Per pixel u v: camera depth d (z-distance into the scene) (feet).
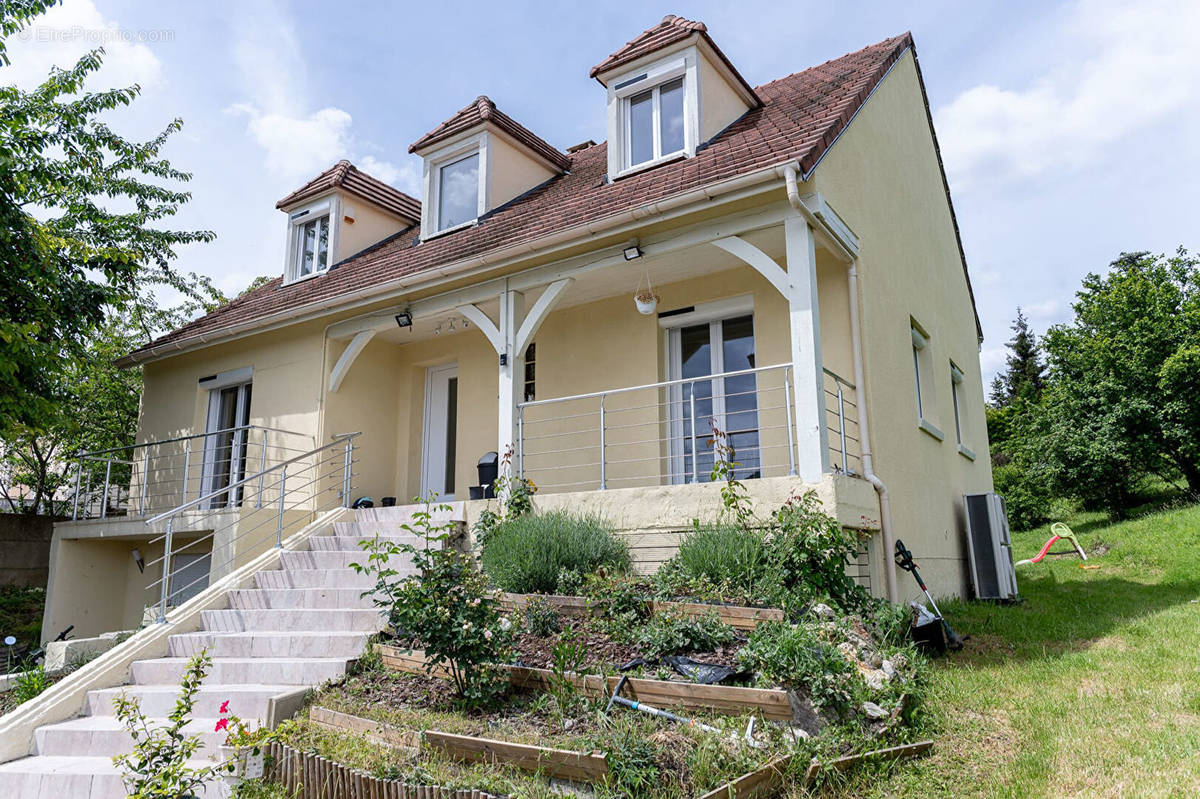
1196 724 15.57
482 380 39.09
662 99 34.60
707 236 26.91
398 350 42.19
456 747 14.61
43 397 36.11
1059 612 30.22
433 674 18.63
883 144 34.58
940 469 35.88
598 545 24.30
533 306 31.04
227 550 31.37
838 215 27.45
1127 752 14.21
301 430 37.99
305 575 27.45
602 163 41.55
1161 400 68.49
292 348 39.32
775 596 19.90
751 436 30.99
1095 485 70.64
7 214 33.04
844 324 28.60
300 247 47.44
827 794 13.07
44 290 35.65
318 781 14.40
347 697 18.67
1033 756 14.30
